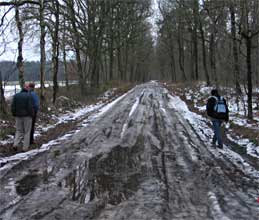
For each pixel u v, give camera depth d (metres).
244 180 8.91
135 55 76.38
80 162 10.26
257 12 21.53
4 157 11.02
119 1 39.38
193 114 22.44
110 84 51.00
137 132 15.27
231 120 19.08
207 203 7.16
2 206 6.85
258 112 22.03
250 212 6.75
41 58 21.23
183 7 46.22
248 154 11.99
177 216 6.46
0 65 19.50
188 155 11.38
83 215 6.43
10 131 14.80
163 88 54.38
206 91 35.69
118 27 50.09
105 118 19.97
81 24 35.62
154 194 7.62
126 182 8.42
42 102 21.00
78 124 18.02
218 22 28.56
